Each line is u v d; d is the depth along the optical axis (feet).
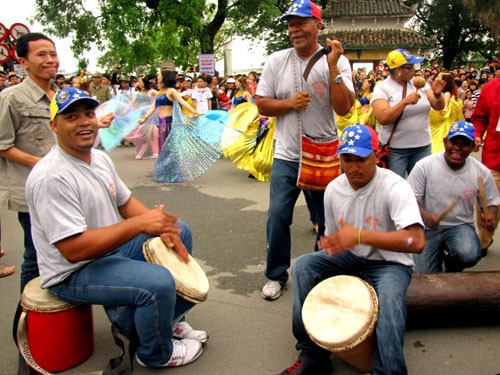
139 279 8.60
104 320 11.53
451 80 22.79
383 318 8.18
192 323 11.30
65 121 8.61
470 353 9.87
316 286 9.00
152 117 32.63
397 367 8.06
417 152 15.74
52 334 9.16
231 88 48.19
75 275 8.98
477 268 13.94
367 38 86.38
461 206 12.41
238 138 25.94
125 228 8.42
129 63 64.64
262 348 10.23
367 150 8.79
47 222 8.41
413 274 10.69
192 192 24.23
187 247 10.48
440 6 113.29
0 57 42.34
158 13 65.10
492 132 14.48
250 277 13.88
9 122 10.73
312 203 13.21
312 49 11.49
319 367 9.04
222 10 72.90
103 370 9.14
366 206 9.23
